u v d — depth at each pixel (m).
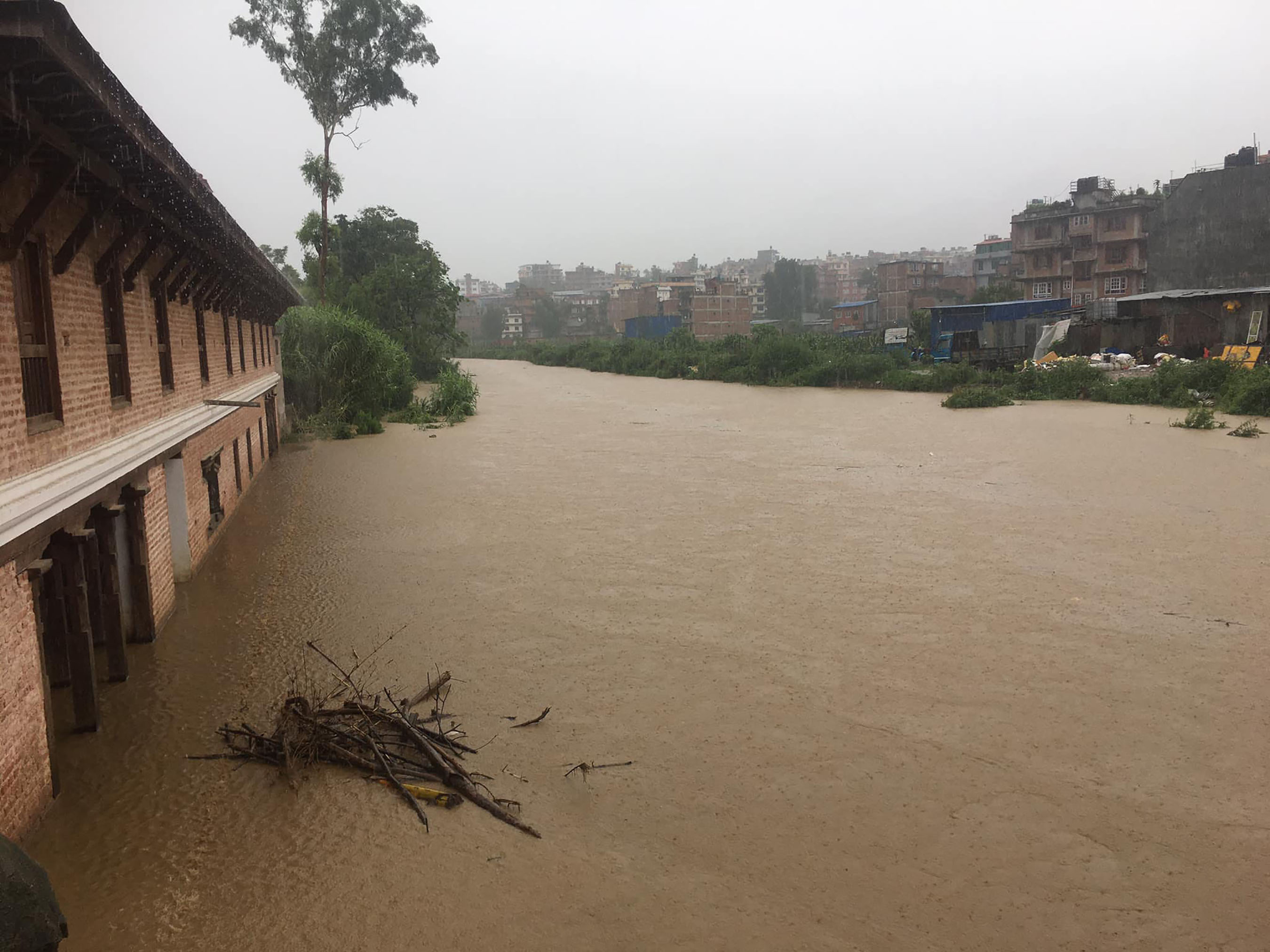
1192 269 54.53
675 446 27.28
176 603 12.66
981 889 6.38
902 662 10.37
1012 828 7.12
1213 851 6.79
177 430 12.13
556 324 138.38
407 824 7.09
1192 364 35.06
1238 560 13.83
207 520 15.12
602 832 7.07
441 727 8.73
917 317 55.62
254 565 14.52
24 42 5.16
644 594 12.91
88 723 8.63
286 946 5.77
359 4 43.66
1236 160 54.38
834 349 51.00
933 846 6.90
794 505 18.44
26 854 4.91
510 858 6.70
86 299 8.52
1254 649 10.50
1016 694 9.50
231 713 9.12
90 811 7.29
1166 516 16.66
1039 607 12.03
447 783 7.62
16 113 5.71
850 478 21.28
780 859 6.73
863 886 6.43
